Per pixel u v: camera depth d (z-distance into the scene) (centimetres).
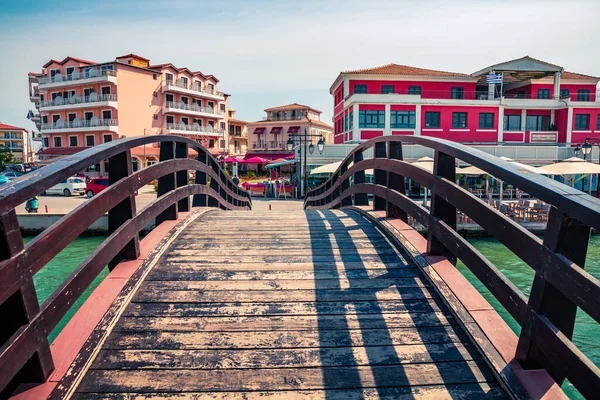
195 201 704
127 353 254
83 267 262
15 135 8444
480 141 3588
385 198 514
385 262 387
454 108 3547
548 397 211
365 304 312
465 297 306
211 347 261
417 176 402
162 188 507
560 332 200
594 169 1847
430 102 3519
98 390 225
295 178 3266
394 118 3516
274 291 330
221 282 343
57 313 232
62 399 212
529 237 223
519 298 232
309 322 289
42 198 2792
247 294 324
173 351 256
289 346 263
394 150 492
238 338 270
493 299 1003
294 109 6488
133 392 224
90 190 2848
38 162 4450
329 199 1080
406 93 3850
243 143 6800
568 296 190
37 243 213
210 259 392
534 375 224
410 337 273
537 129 3797
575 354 185
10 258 192
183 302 311
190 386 229
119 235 326
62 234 237
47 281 1057
